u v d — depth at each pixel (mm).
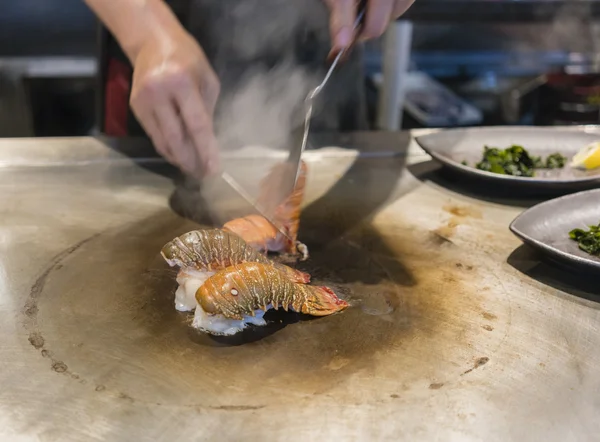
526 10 1064
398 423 338
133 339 410
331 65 510
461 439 327
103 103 879
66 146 734
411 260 527
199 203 621
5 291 458
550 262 516
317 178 692
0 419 330
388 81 1089
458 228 584
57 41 1194
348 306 458
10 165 683
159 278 488
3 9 1150
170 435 324
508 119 1236
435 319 442
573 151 737
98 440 319
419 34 1266
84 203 611
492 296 472
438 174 708
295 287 451
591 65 1252
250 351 402
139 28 513
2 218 573
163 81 479
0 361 380
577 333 426
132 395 355
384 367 388
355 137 805
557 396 362
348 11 478
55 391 355
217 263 468
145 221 581
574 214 558
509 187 649
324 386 368
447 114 1178
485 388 368
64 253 518
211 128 505
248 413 342
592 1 1074
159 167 700
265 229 526
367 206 629
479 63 1312
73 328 419
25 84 1174
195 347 405
